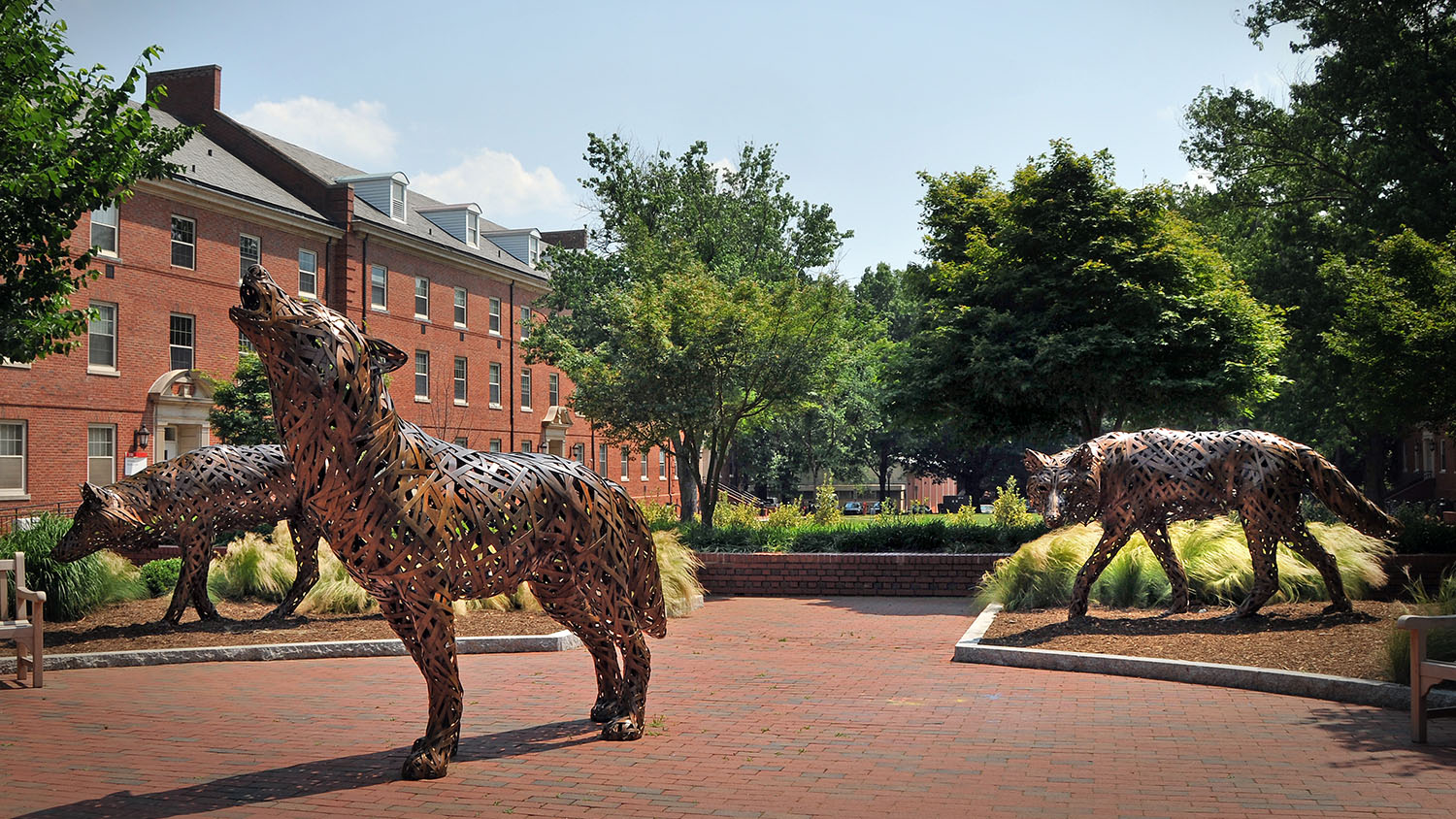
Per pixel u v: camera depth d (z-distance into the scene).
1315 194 31.84
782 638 12.89
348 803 5.70
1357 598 12.69
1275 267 31.05
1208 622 11.38
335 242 39.47
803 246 38.53
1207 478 11.39
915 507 36.94
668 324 23.55
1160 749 6.80
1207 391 17.88
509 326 50.81
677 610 15.62
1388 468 53.91
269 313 5.93
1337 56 27.53
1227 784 5.94
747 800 5.72
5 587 9.82
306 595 13.25
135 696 8.97
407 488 6.25
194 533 12.26
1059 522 11.41
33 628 9.38
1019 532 19.14
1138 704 8.36
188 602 12.65
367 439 6.13
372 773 6.33
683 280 23.78
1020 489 65.06
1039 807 5.54
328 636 11.77
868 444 61.53
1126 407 19.52
